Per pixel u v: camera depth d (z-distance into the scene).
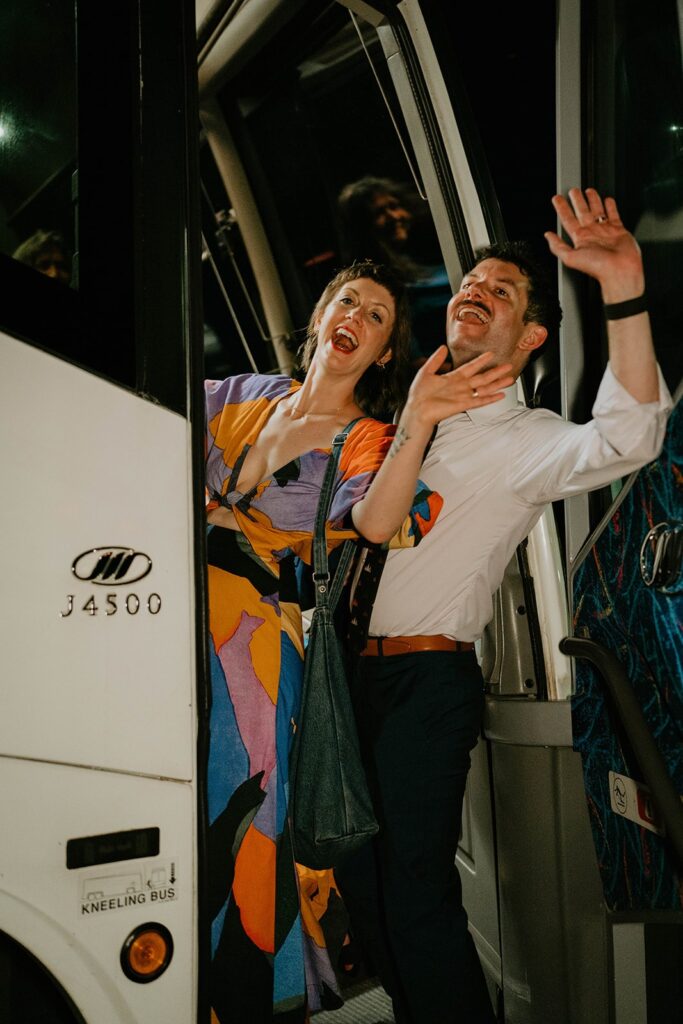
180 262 1.23
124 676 1.12
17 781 1.06
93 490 1.12
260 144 3.02
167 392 1.19
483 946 2.04
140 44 1.26
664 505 1.48
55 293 1.13
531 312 1.87
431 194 2.13
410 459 1.44
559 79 1.88
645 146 1.70
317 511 1.58
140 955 1.12
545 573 1.81
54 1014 1.11
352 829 1.47
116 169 1.21
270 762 1.51
